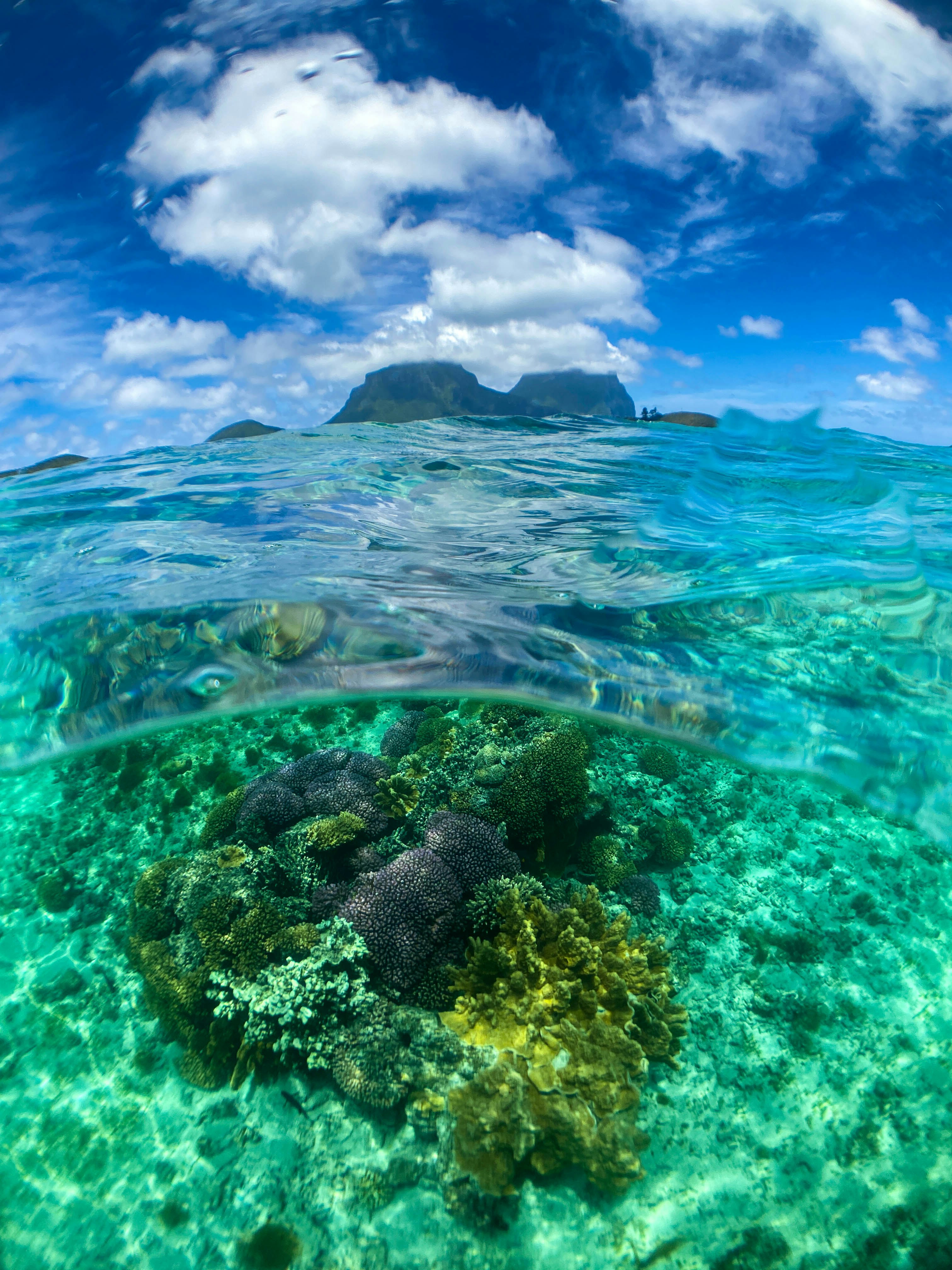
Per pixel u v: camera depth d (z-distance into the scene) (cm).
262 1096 153
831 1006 169
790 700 167
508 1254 127
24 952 201
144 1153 147
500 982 148
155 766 267
